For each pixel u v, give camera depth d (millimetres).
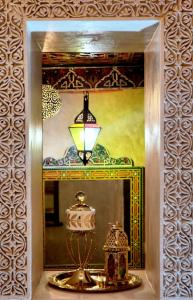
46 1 2014
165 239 2045
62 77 3379
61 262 3127
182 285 2051
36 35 2191
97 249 3146
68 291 2262
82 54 3053
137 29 2127
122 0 2018
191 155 2029
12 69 2023
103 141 3389
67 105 3379
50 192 3229
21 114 2027
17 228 2041
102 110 3402
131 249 3277
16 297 2053
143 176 3309
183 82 2021
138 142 3389
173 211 2039
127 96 3400
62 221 3182
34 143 2209
